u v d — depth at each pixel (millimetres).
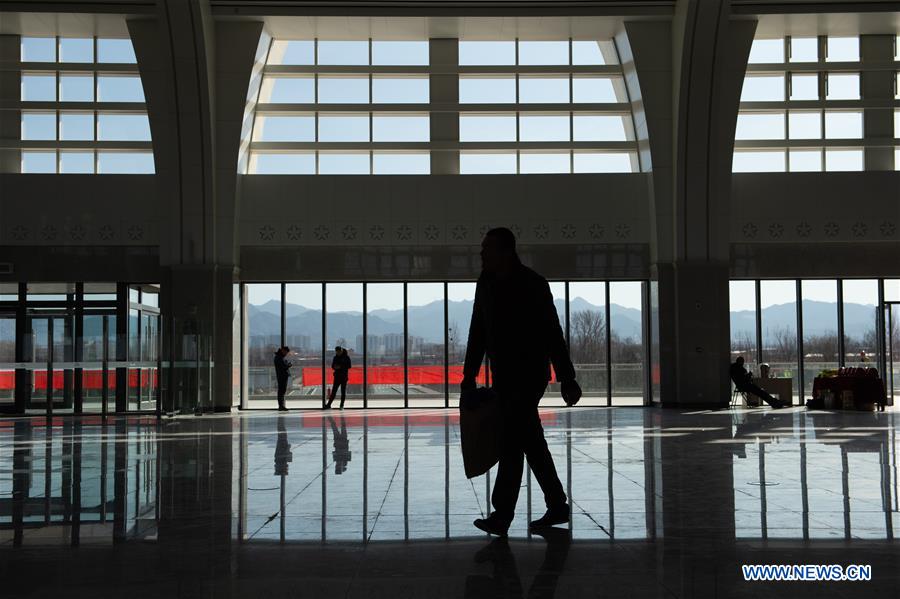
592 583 4062
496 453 5363
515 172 25016
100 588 4066
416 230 24750
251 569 4441
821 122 24969
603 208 24734
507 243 5605
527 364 5520
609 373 24984
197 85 22516
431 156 24938
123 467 9672
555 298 25031
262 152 24828
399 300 25031
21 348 21516
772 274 24625
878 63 24578
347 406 24984
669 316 23969
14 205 24047
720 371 23641
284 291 24953
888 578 4148
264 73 24562
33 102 24062
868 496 6984
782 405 23969
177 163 23141
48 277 24031
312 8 22547
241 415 21656
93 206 24125
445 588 3986
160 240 23953
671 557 4648
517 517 6016
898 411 21547
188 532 5559
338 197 24703
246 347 24859
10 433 15797
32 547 5113
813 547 4914
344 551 4879
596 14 22984
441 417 19562
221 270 23688
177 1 21281
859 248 24672
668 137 23766
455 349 25031
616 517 6004
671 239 24047
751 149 24750
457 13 22859
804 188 24688
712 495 7082
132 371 23016
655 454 10672
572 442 12547
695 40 22234
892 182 24750
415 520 5930
